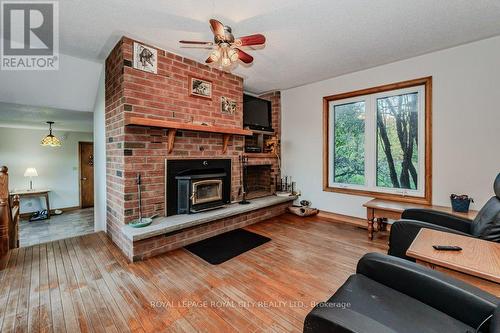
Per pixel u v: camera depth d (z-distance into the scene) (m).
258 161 4.08
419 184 3.07
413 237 1.86
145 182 2.60
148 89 2.60
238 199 3.66
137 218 2.55
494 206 1.67
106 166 3.01
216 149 3.33
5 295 1.78
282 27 2.27
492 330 0.80
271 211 3.94
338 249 2.65
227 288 1.90
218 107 3.36
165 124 2.51
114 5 1.91
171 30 2.31
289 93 4.45
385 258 1.27
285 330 1.46
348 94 3.62
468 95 2.66
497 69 2.49
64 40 2.48
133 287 1.90
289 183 4.49
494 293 1.33
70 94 3.25
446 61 2.78
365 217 3.54
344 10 2.01
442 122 2.83
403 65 3.09
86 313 1.59
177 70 2.87
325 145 3.97
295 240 2.92
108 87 2.87
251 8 1.97
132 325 1.49
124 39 2.41
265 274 2.11
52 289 1.86
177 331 1.45
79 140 7.20
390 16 2.11
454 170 2.77
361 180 3.64
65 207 6.96
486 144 2.57
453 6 1.97
